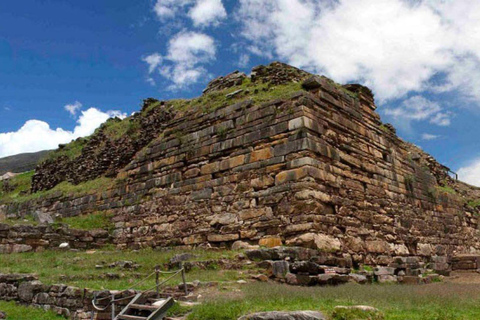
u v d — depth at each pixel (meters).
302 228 14.95
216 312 8.52
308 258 14.06
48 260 16.89
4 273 13.80
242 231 16.77
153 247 20.03
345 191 17.20
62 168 30.59
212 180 18.75
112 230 22.44
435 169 29.48
